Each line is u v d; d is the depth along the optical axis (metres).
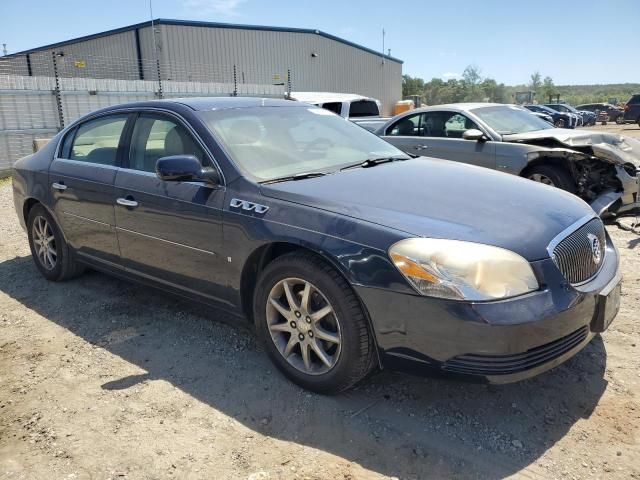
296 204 2.97
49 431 2.78
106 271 4.32
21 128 15.76
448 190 3.09
